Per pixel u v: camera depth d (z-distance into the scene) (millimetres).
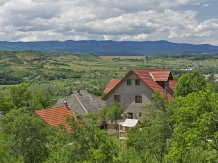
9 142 28688
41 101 81812
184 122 25562
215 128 24422
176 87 59250
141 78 60469
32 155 29000
